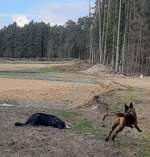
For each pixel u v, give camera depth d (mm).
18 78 53781
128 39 96688
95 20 114750
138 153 14148
